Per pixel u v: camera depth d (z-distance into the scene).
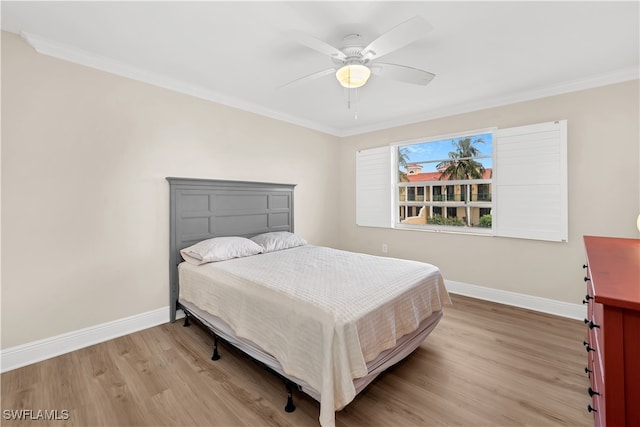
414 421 1.46
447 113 3.39
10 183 1.86
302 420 1.47
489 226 3.28
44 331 2.00
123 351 2.12
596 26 1.78
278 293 1.68
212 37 1.92
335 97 3.03
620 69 2.37
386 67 1.85
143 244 2.47
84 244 2.17
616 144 2.45
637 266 0.97
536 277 2.88
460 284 3.38
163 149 2.59
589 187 2.58
